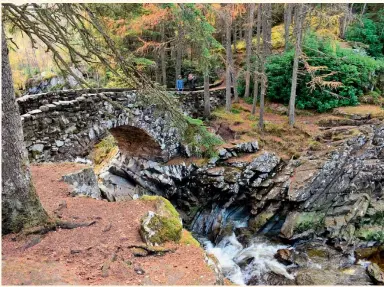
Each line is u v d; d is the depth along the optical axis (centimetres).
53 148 970
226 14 1291
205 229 1388
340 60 1634
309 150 1373
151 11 1155
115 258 489
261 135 1512
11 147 509
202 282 446
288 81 1708
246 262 1150
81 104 1045
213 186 1366
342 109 1600
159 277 454
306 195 1246
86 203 709
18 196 522
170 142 1474
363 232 1241
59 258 477
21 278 402
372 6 2278
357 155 1341
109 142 1836
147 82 690
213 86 2017
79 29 605
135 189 1488
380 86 1798
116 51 640
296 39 1447
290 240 1228
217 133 1542
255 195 1342
